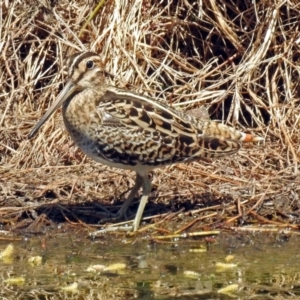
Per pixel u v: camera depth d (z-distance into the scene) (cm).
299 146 1342
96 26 1470
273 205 1202
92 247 1102
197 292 938
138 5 1462
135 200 1240
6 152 1345
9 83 1442
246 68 1422
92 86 1159
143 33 1465
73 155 1323
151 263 1040
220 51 1503
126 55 1418
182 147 1149
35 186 1239
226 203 1212
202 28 1488
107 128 1135
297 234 1144
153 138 1139
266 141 1366
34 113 1395
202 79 1444
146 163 1148
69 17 1490
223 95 1408
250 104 1427
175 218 1188
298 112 1395
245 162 1316
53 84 1413
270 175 1270
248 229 1155
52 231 1152
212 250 1091
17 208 1191
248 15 1483
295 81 1440
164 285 962
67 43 1422
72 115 1148
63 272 1004
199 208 1205
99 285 961
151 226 1159
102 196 1238
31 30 1465
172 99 1420
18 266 1027
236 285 947
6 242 1116
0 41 1446
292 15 1467
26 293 935
